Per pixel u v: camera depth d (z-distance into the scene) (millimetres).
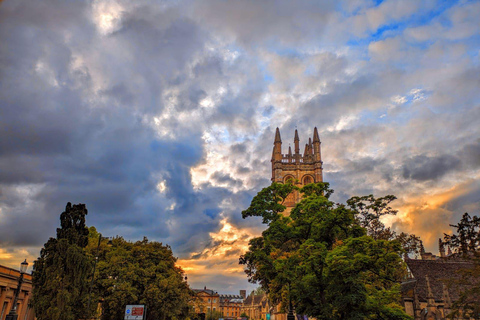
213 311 190750
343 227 35781
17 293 27266
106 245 62438
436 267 60312
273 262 36844
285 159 128250
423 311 53656
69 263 38406
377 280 36562
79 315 44281
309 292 32125
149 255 64250
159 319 64312
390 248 30031
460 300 36094
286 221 38125
